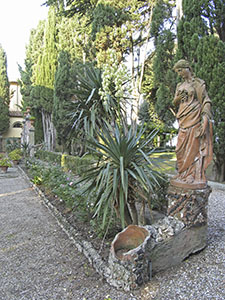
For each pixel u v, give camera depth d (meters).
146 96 12.16
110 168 2.40
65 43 12.44
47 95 15.03
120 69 3.38
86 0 10.32
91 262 2.34
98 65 9.05
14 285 2.09
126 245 2.12
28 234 3.25
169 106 7.57
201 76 5.66
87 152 3.06
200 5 5.91
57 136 12.12
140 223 2.93
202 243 2.38
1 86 21.33
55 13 14.66
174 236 2.14
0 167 9.62
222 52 5.43
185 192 2.25
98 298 1.83
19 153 13.83
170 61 7.50
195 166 2.33
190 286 1.87
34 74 17.11
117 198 2.51
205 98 2.26
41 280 2.14
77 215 3.32
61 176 5.00
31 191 6.06
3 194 5.85
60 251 2.69
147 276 1.97
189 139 2.31
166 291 1.83
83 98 3.89
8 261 2.53
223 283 1.88
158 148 2.64
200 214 2.30
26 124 13.95
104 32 8.93
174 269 2.13
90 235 2.90
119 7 9.06
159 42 7.62
